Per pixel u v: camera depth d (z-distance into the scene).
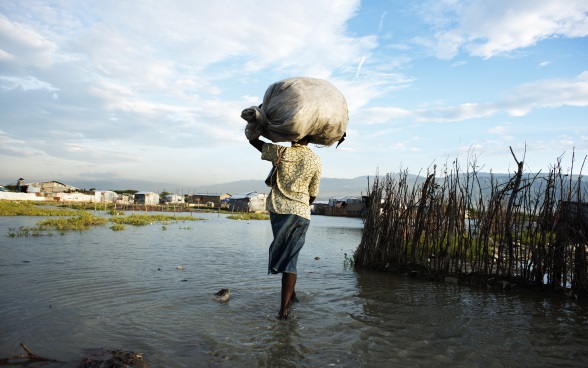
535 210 5.87
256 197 51.72
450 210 6.31
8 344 2.88
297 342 3.22
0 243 9.01
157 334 3.29
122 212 32.50
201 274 6.13
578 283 5.41
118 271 6.04
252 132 4.00
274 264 3.96
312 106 3.72
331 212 51.22
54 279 5.25
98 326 3.41
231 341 3.19
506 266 6.07
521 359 3.02
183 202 68.88
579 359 3.05
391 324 3.81
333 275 6.44
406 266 6.68
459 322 3.96
